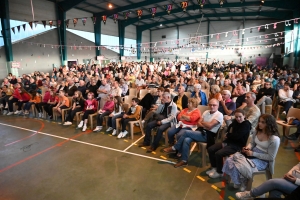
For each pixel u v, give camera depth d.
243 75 7.71
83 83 6.54
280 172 2.93
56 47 12.63
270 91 5.42
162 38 23.05
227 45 19.59
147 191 2.57
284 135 3.89
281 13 14.88
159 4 13.65
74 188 2.65
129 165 3.22
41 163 3.32
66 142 4.18
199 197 2.44
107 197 2.46
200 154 3.59
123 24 18.31
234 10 15.80
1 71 9.70
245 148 2.46
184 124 3.51
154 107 4.50
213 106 3.13
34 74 9.84
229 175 2.47
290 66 13.95
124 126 4.36
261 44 19.00
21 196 2.51
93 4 13.43
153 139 4.06
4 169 3.16
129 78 8.96
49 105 5.83
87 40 15.09
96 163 3.30
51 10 12.05
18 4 10.20
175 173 2.97
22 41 10.59
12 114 6.52
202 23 20.88
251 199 2.18
